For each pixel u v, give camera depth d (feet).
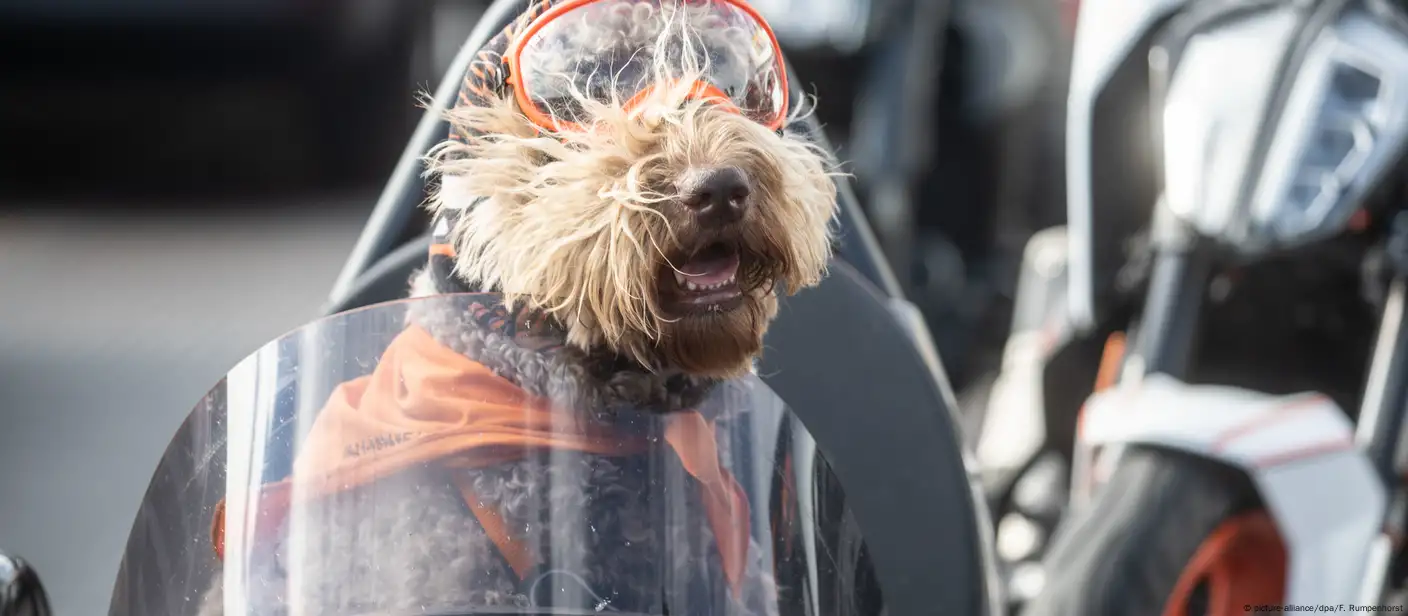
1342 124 12.84
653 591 8.33
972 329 26.55
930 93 27.35
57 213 50.52
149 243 45.70
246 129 58.13
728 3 9.86
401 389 8.72
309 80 56.70
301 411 8.76
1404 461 13.65
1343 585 12.40
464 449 8.49
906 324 12.79
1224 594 13.02
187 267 41.98
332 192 55.47
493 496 8.38
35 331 34.73
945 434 12.14
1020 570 16.33
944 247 28.71
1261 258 13.42
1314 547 12.35
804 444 9.53
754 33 9.93
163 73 56.13
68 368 31.53
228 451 8.81
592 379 8.91
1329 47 12.98
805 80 27.86
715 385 9.34
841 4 26.91
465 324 8.97
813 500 9.34
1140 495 12.72
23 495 24.08
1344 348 14.16
